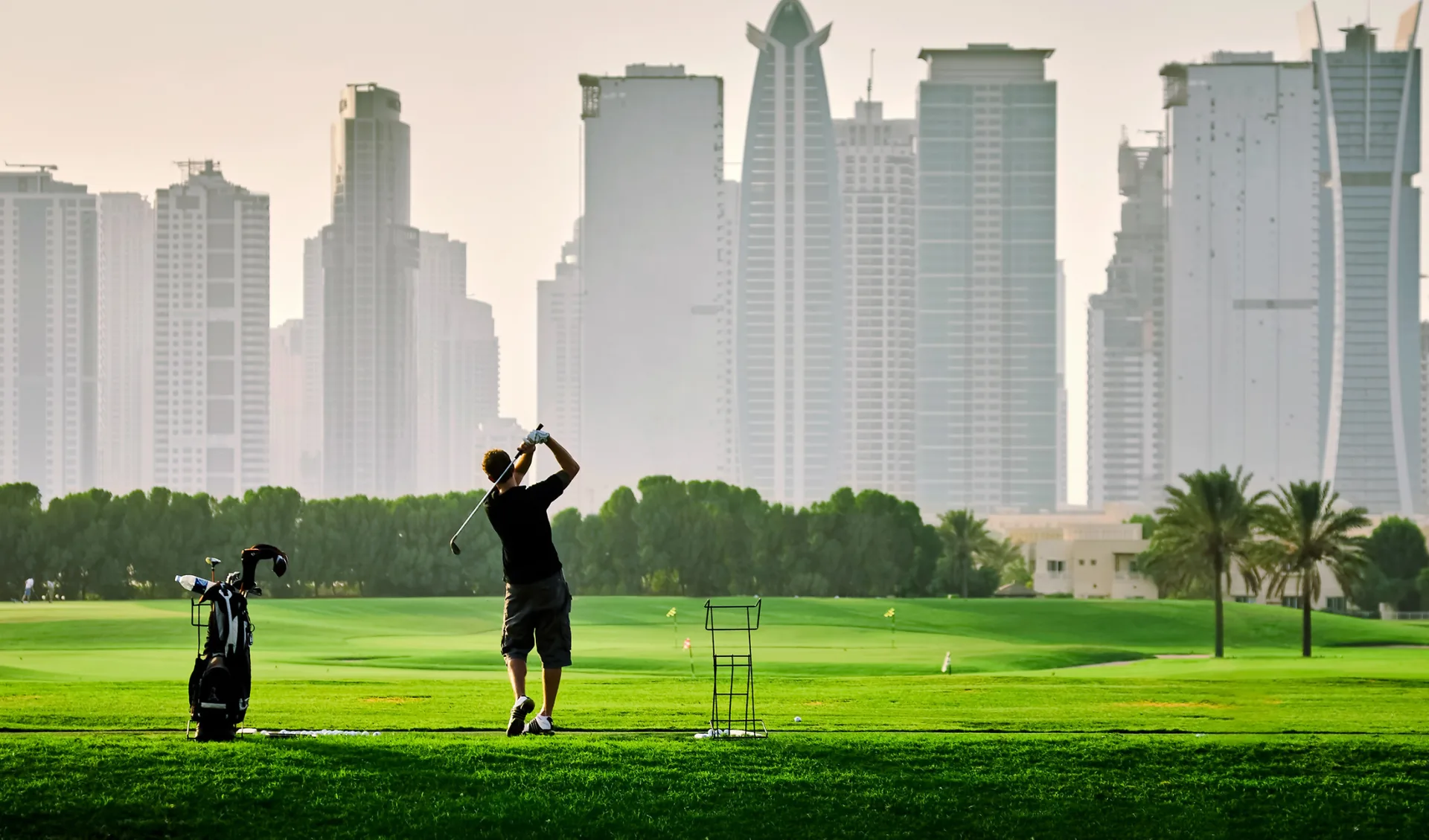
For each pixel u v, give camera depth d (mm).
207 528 159000
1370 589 185875
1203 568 97562
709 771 18328
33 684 37125
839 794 17672
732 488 173250
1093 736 22344
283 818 16266
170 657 63281
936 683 45750
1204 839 16703
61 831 15773
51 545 151375
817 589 165000
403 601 132375
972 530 176625
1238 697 38188
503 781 17531
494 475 19891
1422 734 24312
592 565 168250
